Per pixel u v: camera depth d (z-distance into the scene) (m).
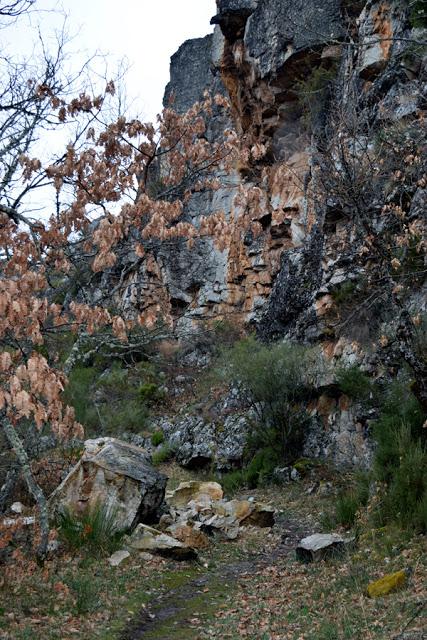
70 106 8.43
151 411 22.67
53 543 8.20
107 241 6.94
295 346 16.86
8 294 4.98
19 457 6.67
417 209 10.58
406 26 14.96
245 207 8.47
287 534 10.73
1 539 7.00
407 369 11.48
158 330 8.65
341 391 15.06
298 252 19.94
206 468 18.81
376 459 9.98
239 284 23.48
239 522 11.20
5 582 6.66
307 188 11.66
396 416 10.41
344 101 11.85
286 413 16.06
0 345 6.26
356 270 14.30
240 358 17.14
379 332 13.43
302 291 18.83
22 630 5.68
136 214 7.88
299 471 14.80
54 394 4.89
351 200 9.43
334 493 12.98
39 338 5.33
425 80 13.12
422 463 8.77
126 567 8.17
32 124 7.91
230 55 25.03
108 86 8.72
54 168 8.08
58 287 8.30
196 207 21.58
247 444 17.25
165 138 9.54
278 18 21.69
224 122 26.16
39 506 6.96
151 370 23.59
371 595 6.26
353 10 20.23
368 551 7.82
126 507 9.70
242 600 7.15
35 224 7.55
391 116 12.85
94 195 8.44
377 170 9.77
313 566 8.02
